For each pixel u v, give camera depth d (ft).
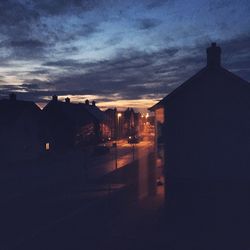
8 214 63.57
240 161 77.25
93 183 94.79
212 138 79.05
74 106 232.32
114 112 292.20
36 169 128.67
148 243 46.98
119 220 57.41
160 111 112.27
